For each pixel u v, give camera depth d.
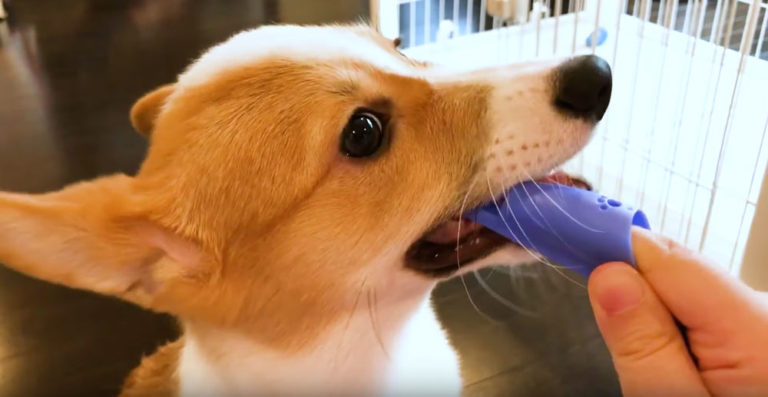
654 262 0.25
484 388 0.43
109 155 0.66
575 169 0.50
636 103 0.51
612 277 0.24
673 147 0.47
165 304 0.30
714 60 0.44
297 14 0.93
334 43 0.30
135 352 0.47
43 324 0.49
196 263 0.29
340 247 0.29
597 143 0.51
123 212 0.28
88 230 0.28
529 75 0.30
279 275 0.29
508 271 0.50
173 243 0.29
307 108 0.28
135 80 0.80
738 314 0.23
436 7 0.75
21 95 0.78
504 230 0.29
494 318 0.47
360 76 0.29
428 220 0.29
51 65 0.84
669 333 0.24
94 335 0.48
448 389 0.36
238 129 0.29
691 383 0.24
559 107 0.29
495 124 0.29
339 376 0.32
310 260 0.29
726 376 0.23
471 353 0.45
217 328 0.31
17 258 0.27
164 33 0.92
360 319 0.31
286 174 0.28
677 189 0.47
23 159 0.66
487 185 0.29
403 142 0.29
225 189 0.28
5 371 0.46
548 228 0.27
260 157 0.28
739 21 0.55
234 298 0.29
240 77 0.29
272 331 0.30
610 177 0.50
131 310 0.50
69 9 1.01
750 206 0.44
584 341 0.45
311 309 0.30
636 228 0.26
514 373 0.44
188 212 0.29
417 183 0.29
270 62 0.29
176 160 0.29
